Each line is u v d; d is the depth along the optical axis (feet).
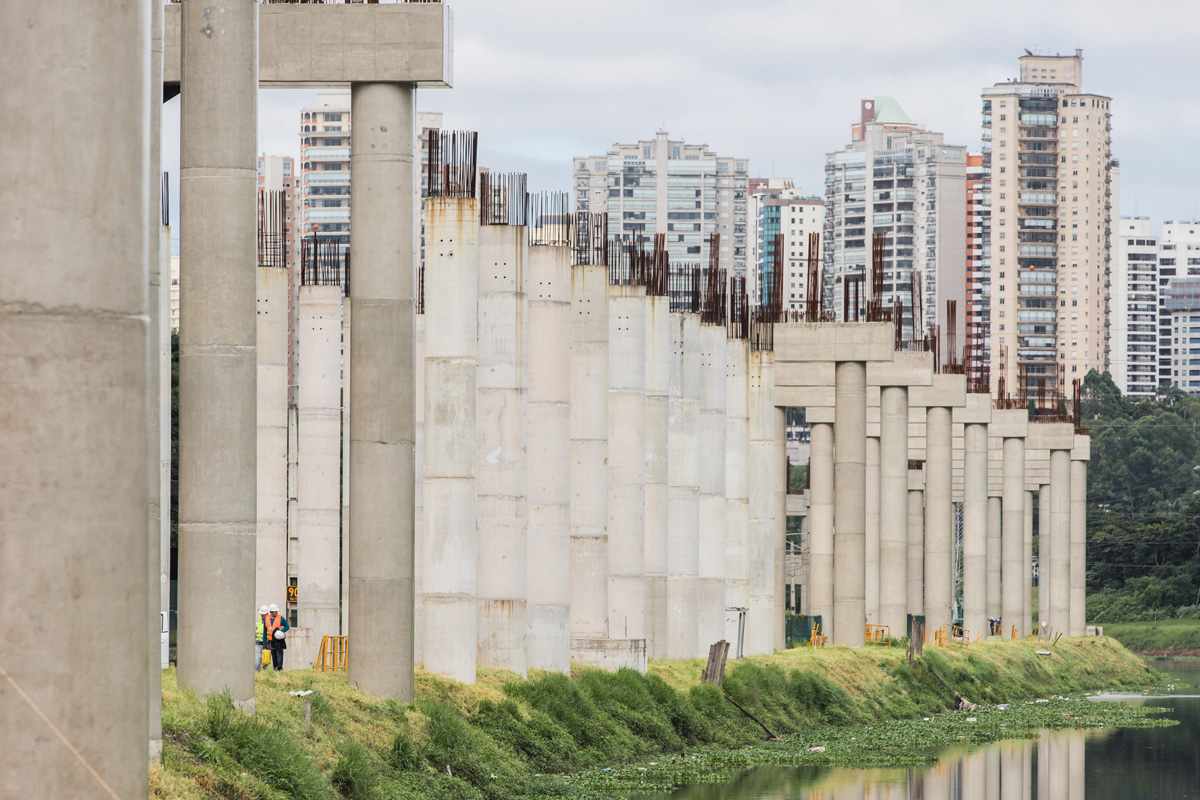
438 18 287.07
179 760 206.59
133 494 93.71
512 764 301.43
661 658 439.22
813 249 571.28
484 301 347.36
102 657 92.32
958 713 527.40
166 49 286.46
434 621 322.14
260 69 288.10
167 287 267.80
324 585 411.75
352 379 289.94
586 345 387.34
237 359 236.43
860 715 478.18
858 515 546.26
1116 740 464.65
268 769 220.02
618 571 404.16
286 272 420.77
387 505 287.69
